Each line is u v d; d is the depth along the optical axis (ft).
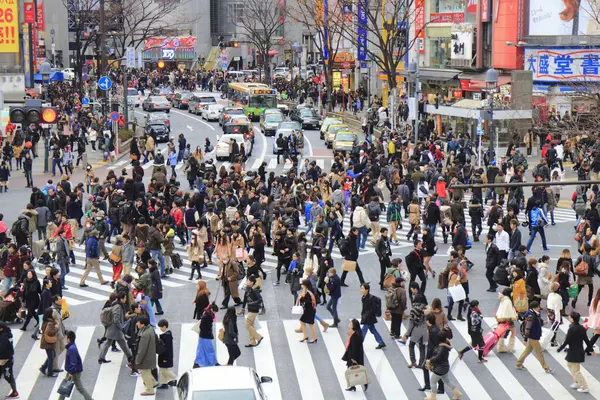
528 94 380.37
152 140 384.06
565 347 156.56
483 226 258.16
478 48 443.73
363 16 555.28
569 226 255.91
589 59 394.11
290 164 375.86
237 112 510.17
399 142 353.31
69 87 634.84
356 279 199.72
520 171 268.00
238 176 272.72
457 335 161.99
